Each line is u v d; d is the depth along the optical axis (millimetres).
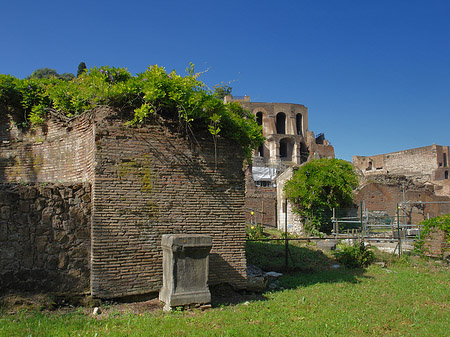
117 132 8242
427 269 13445
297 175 24672
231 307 8031
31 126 10969
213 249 8945
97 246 7711
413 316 7922
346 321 7395
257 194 29109
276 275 11484
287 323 7109
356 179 25188
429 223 15805
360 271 13055
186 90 8820
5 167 10766
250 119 10930
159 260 8305
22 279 7371
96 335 5883
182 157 8852
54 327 6285
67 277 7629
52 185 7832
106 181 7984
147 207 8336
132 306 7695
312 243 18188
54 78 11609
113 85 8836
